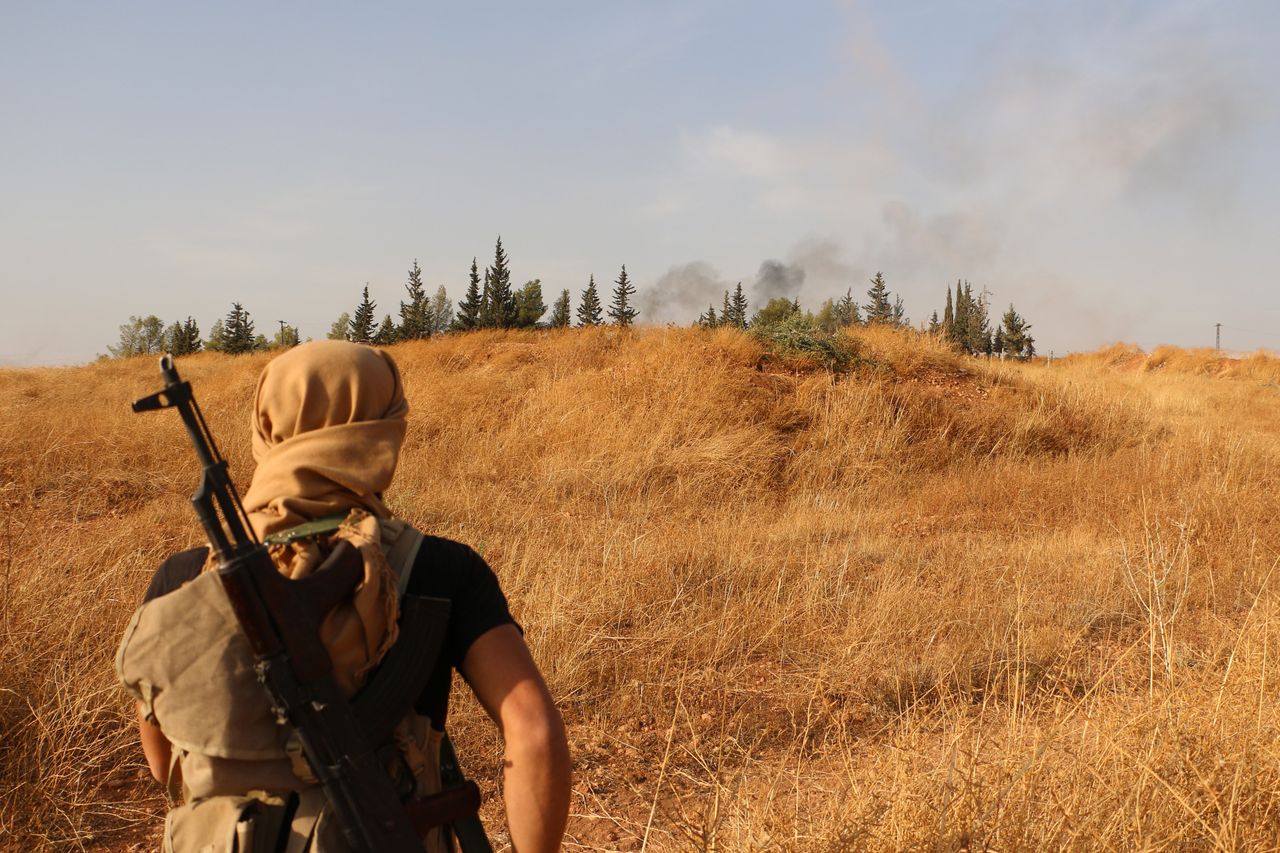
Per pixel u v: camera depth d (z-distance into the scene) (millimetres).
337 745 1271
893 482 10930
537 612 5332
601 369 13609
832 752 4176
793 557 7156
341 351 1475
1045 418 13148
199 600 1285
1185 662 4578
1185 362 30875
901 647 5273
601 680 4926
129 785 3941
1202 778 2826
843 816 2777
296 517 1399
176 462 9672
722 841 2857
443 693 1459
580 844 3562
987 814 2604
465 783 1440
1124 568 6484
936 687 4680
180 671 1265
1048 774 2904
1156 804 2775
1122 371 29641
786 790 3654
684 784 3980
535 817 1382
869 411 12211
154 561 6168
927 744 3576
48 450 9383
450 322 104500
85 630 4645
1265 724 3232
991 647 5113
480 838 1437
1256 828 2717
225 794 1292
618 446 10664
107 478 9000
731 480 10344
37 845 3420
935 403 12883
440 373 13773
